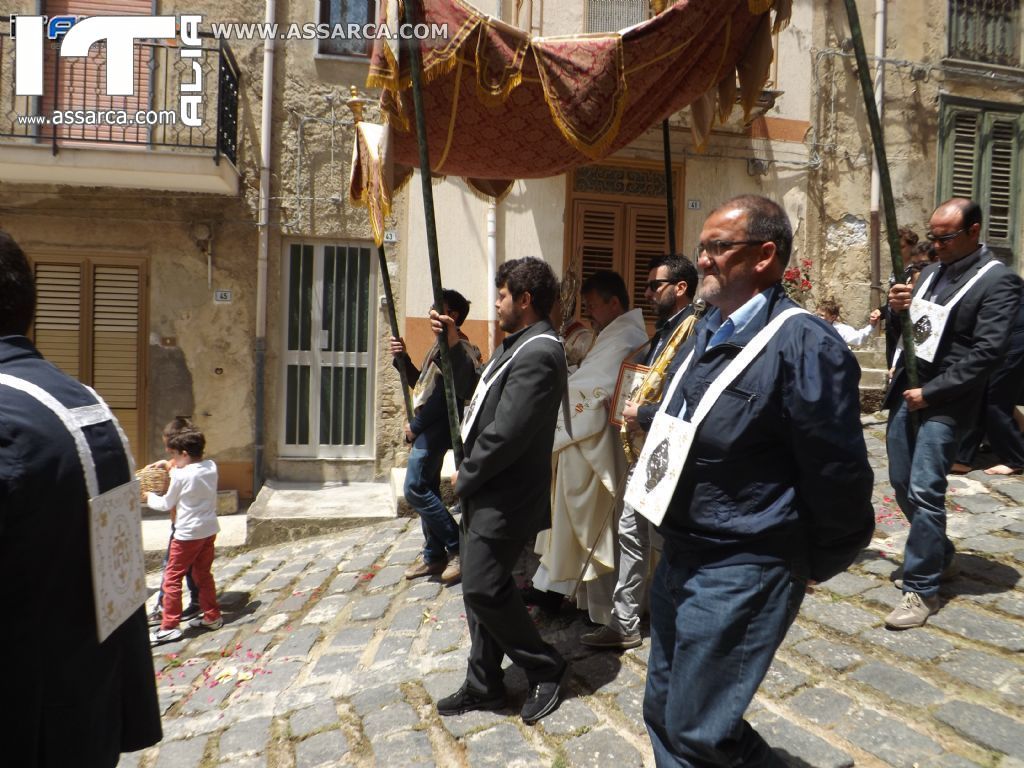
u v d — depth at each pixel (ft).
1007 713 9.02
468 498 10.18
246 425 26.58
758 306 6.79
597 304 13.26
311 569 19.21
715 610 6.47
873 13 30.45
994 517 15.37
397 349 17.43
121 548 6.07
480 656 10.48
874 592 12.41
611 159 28.02
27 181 25.03
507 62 12.25
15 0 25.55
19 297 5.96
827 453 6.11
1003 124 31.78
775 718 9.32
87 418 5.92
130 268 26.23
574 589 12.89
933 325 11.80
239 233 26.50
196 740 11.14
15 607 5.29
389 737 10.11
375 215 13.35
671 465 6.76
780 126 29.45
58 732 5.44
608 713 10.07
